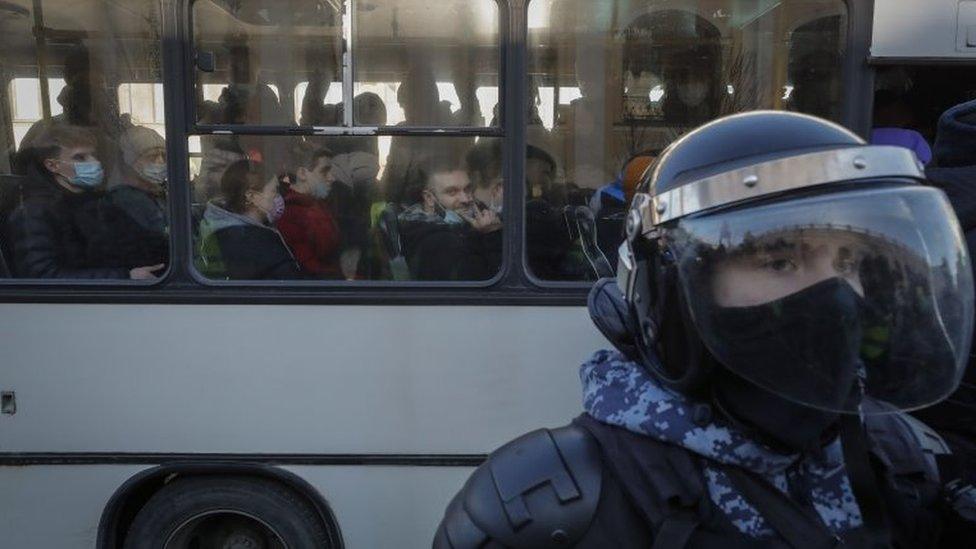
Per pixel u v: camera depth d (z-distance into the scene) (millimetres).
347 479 3119
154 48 3066
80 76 3094
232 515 3311
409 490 3119
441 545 1044
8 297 3076
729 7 3092
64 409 3104
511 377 3111
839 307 959
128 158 3109
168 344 3098
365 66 3072
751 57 3111
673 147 1097
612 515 969
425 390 3109
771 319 955
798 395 954
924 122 3357
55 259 3127
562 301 3094
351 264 3129
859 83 3096
